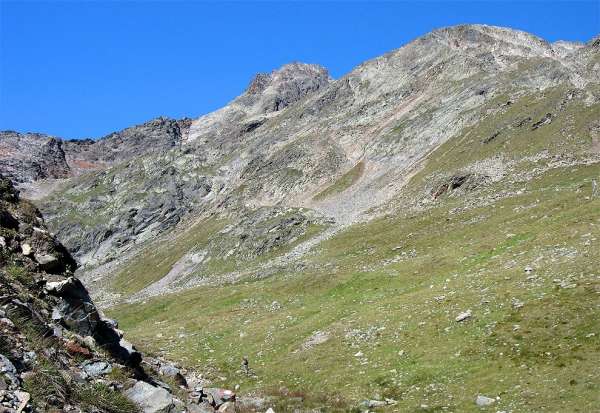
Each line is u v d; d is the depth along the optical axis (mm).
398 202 141875
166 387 26266
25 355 17344
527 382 31250
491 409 29375
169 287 153375
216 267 151500
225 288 94875
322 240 128625
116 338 25406
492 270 53125
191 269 163625
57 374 17438
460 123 188625
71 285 23156
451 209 103688
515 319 39438
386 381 36875
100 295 178250
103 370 20750
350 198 177125
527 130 142375
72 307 22875
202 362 51375
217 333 62906
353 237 112125
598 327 34594
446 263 64125
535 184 101125
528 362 33562
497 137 150000
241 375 45281
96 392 18391
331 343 47469
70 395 17312
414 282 61656
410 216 114250
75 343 20766
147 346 59406
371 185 181500
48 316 21078
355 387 37125
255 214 176000
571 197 76062
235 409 28641
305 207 179500
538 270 47500
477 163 136125
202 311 80750
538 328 37062
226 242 165750
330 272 81750
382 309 52500
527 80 196625
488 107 184625
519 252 56469
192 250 178375
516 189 101875
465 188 121562
